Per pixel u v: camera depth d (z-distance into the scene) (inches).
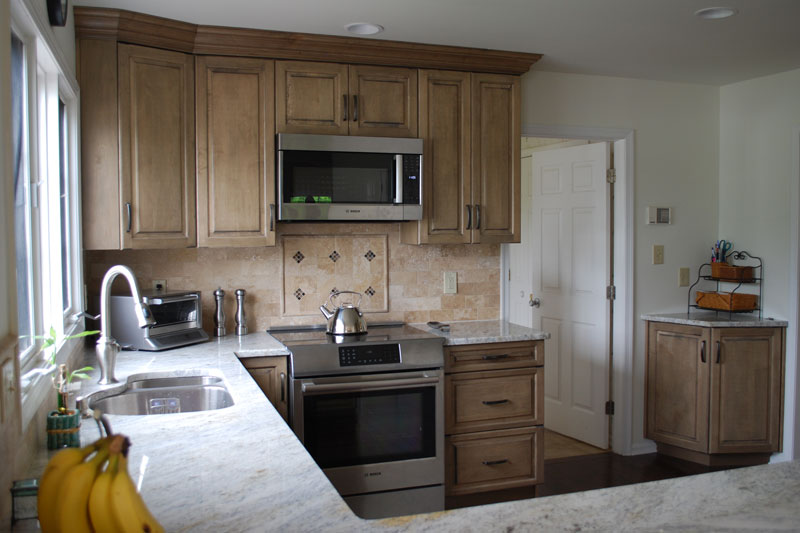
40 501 38.4
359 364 121.9
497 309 159.9
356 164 131.0
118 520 36.3
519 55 141.2
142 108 119.7
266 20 119.6
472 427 131.4
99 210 117.2
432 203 139.3
